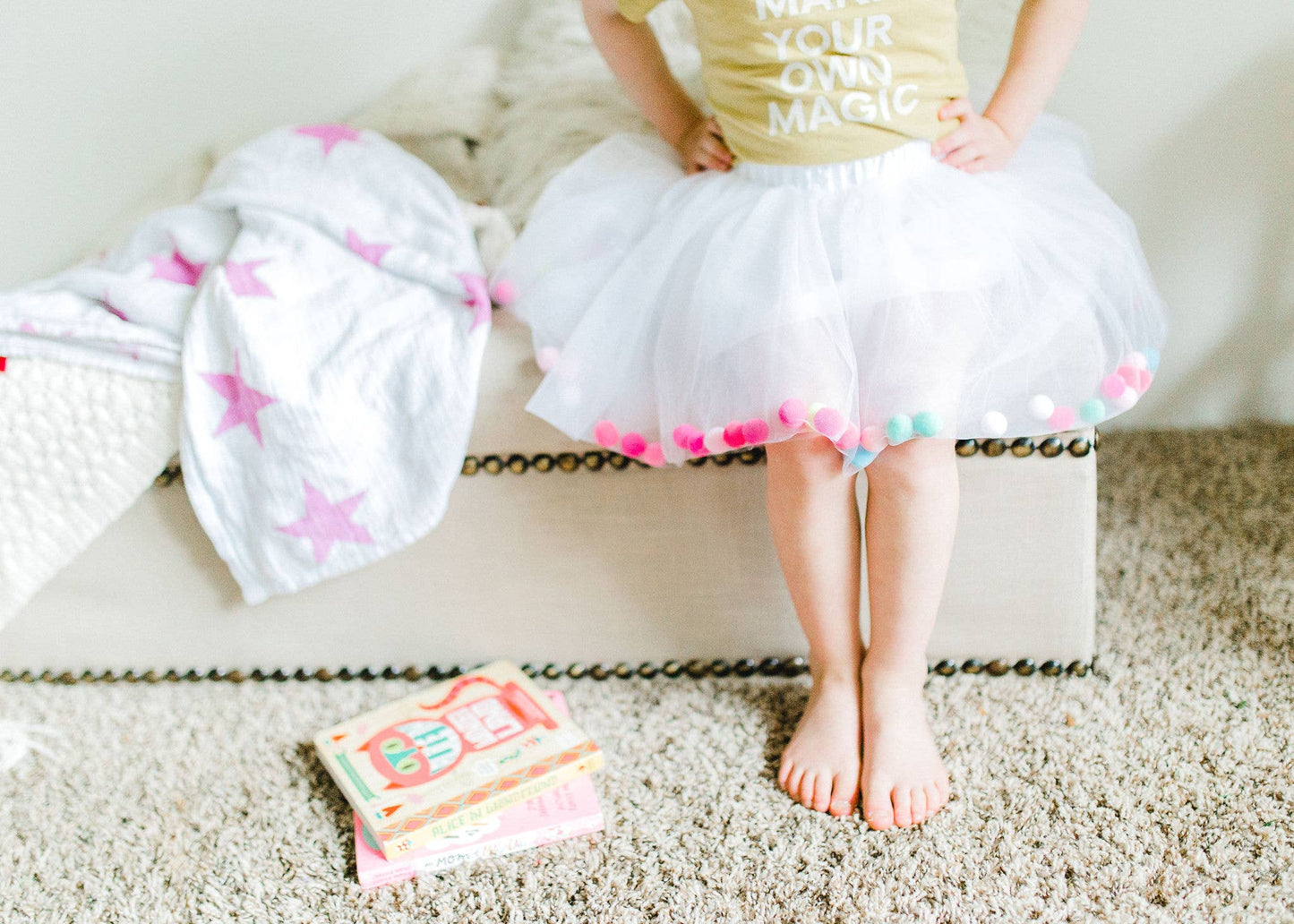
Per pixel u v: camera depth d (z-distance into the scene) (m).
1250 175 1.32
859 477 1.00
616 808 0.96
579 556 1.07
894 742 0.94
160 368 1.02
